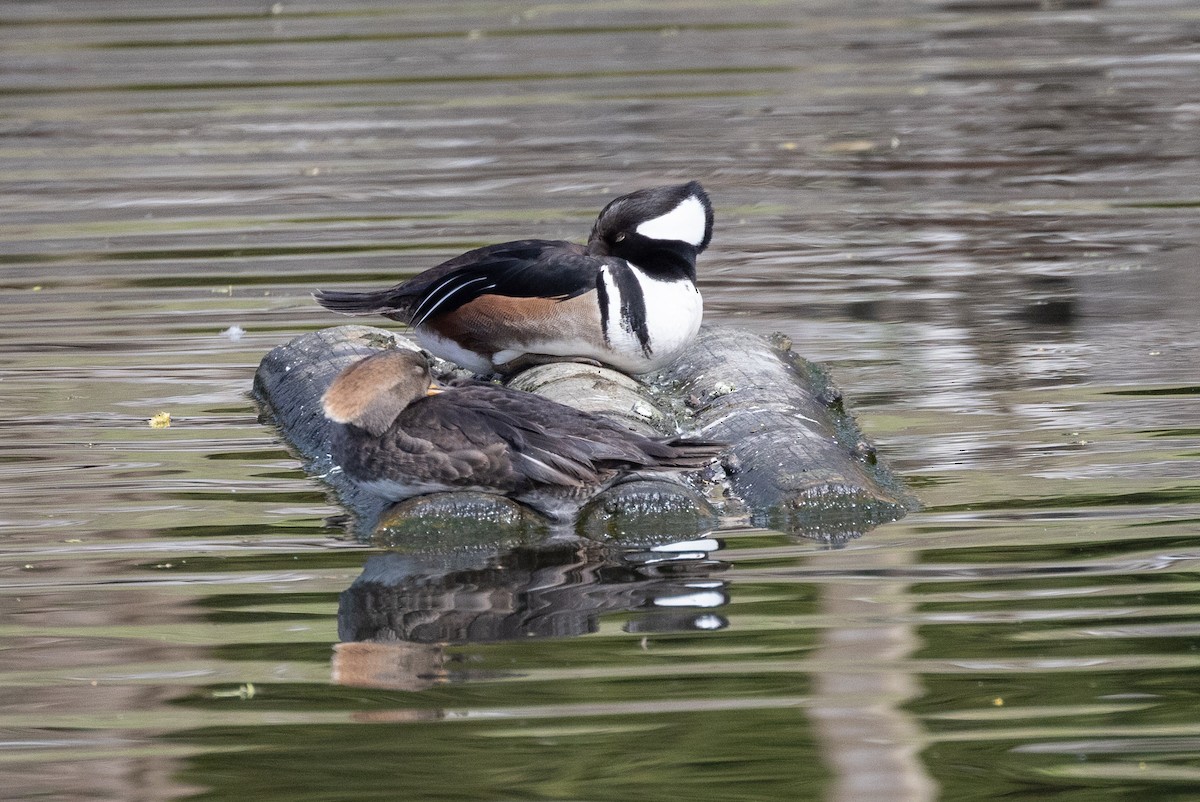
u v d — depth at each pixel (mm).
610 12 34062
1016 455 12023
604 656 8617
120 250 19078
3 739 7863
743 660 8516
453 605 9438
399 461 10812
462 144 23750
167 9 34844
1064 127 24078
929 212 20141
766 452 11617
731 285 17375
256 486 11867
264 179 22188
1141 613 9000
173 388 14414
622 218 12758
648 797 7223
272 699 8227
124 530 10891
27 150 23922
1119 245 18484
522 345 12891
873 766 7426
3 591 9766
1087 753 7520
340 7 35031
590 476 10617
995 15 32688
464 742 7723
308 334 14547
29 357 15273
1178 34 30047
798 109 25484
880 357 14789
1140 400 13281
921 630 8859
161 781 7426
